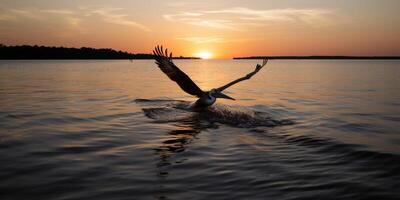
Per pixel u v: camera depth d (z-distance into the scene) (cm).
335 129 1209
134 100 1934
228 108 1559
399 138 1082
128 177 746
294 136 1089
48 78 3812
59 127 1228
